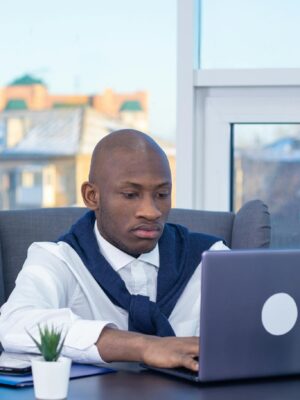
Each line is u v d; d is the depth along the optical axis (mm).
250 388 1552
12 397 1490
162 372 1673
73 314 1820
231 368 1577
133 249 2018
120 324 2045
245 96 2986
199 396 1491
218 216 2576
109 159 1980
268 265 1588
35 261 2070
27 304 1922
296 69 2922
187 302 2148
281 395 1504
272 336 1603
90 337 1751
